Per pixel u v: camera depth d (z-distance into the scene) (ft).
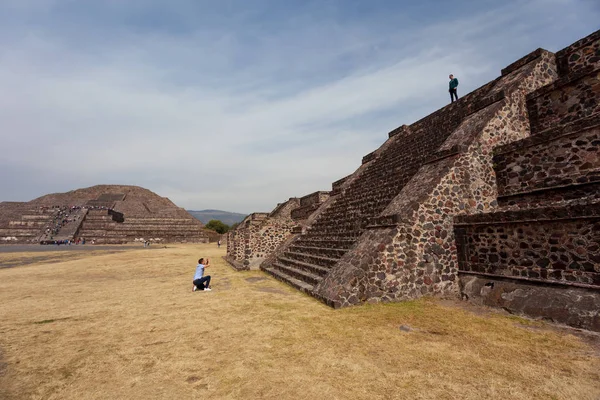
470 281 25.99
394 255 25.73
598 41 28.81
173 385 12.60
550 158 24.61
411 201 27.48
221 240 182.91
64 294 31.14
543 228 21.16
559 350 15.07
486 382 12.30
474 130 29.40
